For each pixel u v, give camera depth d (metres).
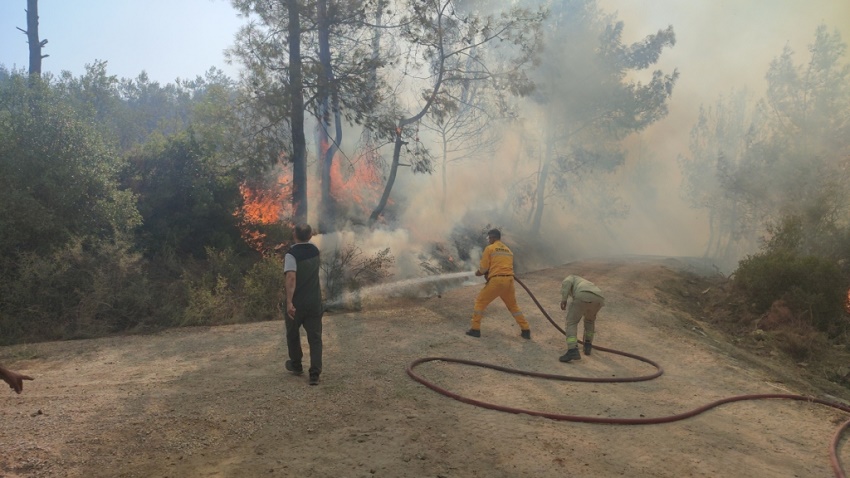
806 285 11.45
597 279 15.36
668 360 8.04
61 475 3.83
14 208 10.30
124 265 10.35
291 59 14.56
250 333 8.91
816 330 10.73
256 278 11.12
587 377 6.93
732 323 11.74
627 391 6.45
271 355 7.50
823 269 11.51
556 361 7.70
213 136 14.75
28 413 5.04
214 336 8.72
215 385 6.05
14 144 11.39
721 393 6.57
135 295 9.92
